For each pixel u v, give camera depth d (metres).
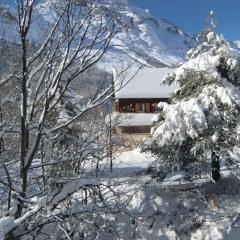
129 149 42.09
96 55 9.09
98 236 10.83
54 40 9.20
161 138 23.44
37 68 9.70
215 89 23.11
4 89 10.19
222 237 20.75
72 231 10.34
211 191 23.38
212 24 24.16
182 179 25.64
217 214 21.78
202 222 21.50
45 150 11.02
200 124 22.27
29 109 10.12
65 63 9.12
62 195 9.77
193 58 24.45
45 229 11.42
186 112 22.61
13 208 9.28
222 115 22.73
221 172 26.98
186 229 21.33
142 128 47.75
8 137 11.03
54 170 11.12
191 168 23.78
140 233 20.20
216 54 24.06
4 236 8.45
